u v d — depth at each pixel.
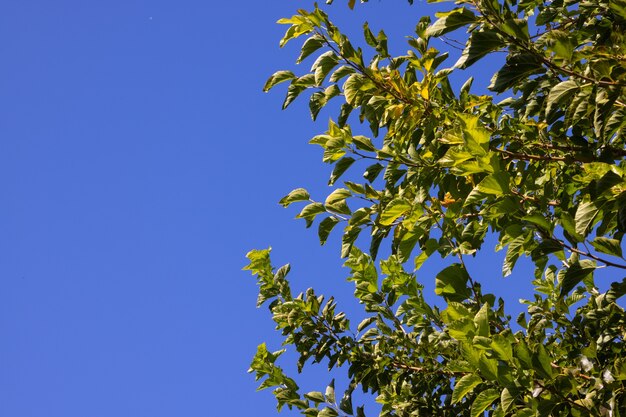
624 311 4.36
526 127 4.19
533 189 4.21
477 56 3.57
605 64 3.40
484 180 3.29
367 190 4.29
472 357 3.28
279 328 5.79
